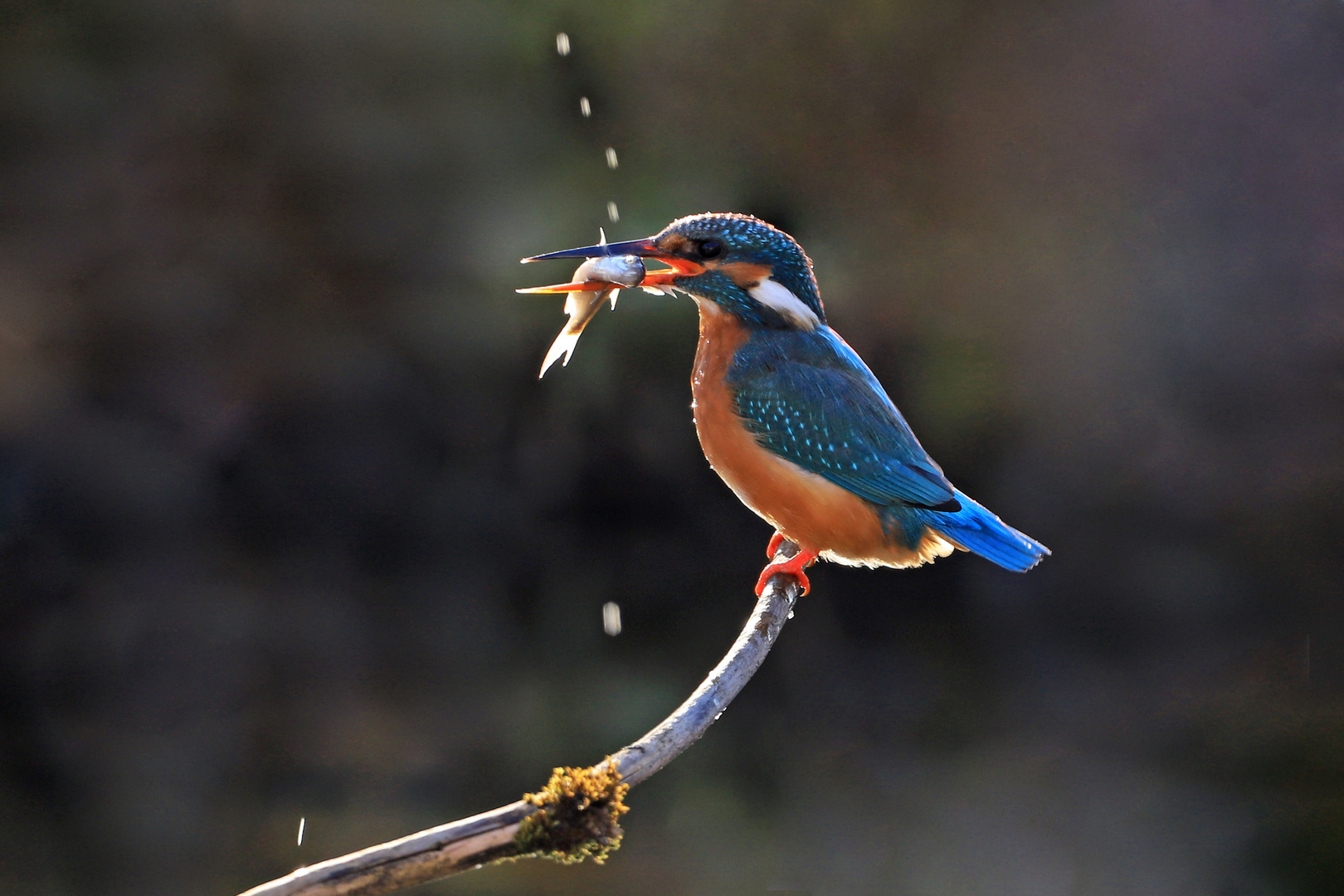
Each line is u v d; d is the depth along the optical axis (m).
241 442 16.39
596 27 15.54
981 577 15.23
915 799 10.34
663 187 15.86
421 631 14.12
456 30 15.48
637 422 16.72
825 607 14.98
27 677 12.14
